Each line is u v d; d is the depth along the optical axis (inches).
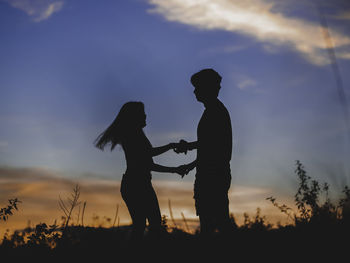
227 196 179.5
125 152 197.8
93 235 177.0
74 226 182.5
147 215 190.1
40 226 176.4
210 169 179.6
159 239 181.2
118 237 182.4
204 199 179.6
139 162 193.9
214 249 152.9
